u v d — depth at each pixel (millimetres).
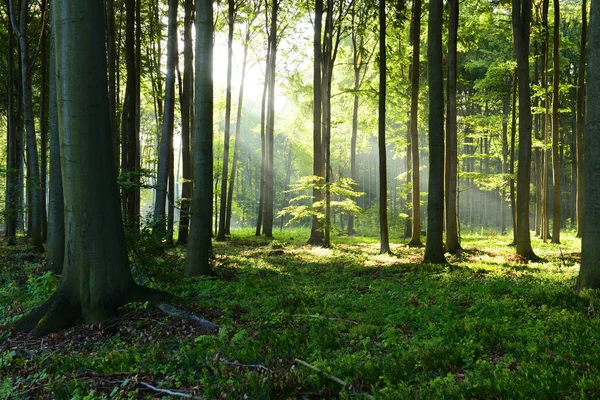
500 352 5938
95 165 8148
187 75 23969
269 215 32344
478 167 51812
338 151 46375
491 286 10508
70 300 8094
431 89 15836
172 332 7316
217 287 11172
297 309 8742
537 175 31969
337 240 30141
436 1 15820
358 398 4555
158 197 19344
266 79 32219
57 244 13594
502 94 31828
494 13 22406
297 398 4715
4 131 38938
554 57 24547
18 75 26297
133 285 8484
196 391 4977
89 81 8055
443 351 5664
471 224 50719
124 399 4910
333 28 26328
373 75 31938
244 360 5840
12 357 6445
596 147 9516
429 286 11125
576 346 5695
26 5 20328
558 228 24562
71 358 6195
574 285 10188
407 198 31312
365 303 9297
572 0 32656
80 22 7945
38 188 17438
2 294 9953
